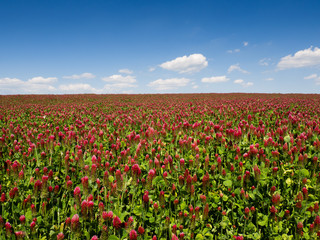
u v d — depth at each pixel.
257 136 5.23
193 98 30.55
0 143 5.32
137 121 8.44
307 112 10.62
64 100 30.94
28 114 13.27
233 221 3.32
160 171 4.14
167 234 3.17
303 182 3.51
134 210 3.21
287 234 3.22
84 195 3.25
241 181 3.61
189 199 3.54
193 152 4.44
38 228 2.96
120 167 4.29
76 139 5.48
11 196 3.29
